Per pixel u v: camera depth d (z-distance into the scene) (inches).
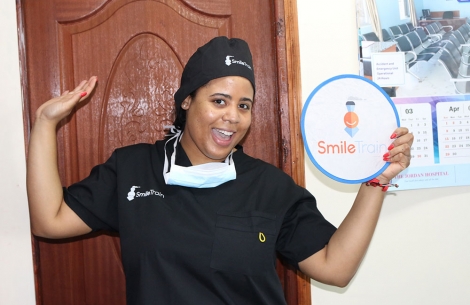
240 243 38.0
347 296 55.6
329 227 40.7
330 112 39.0
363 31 55.1
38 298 50.6
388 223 56.4
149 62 53.9
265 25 55.7
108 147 53.3
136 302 37.4
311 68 54.7
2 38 49.4
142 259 37.3
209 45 39.6
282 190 42.1
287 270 54.2
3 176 49.3
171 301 36.7
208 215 38.9
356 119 39.0
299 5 54.5
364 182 38.5
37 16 51.7
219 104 38.6
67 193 40.4
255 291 38.2
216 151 39.1
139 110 53.7
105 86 53.1
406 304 56.8
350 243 37.7
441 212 57.2
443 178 56.7
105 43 53.1
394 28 55.7
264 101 55.7
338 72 55.1
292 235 40.7
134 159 42.0
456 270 57.1
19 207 49.8
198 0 54.4
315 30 54.7
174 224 37.9
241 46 40.2
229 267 37.5
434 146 56.6
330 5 54.9
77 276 53.2
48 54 51.9
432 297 57.2
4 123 49.3
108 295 53.9
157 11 54.0
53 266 52.5
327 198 55.0
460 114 56.9
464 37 56.9
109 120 53.3
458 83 56.8
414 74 56.1
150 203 39.1
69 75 52.5
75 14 52.4
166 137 44.7
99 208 40.2
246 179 41.8
